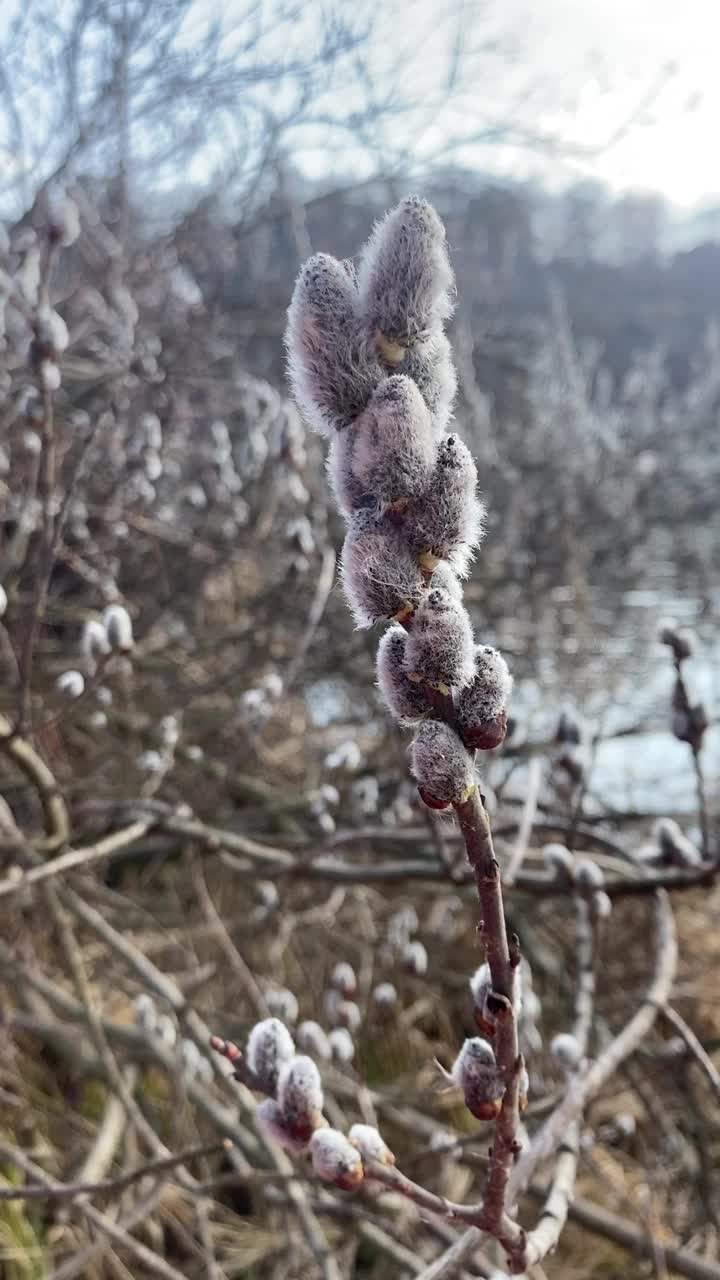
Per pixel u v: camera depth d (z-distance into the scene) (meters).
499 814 3.95
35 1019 3.87
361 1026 4.23
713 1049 3.77
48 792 3.37
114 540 4.61
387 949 4.34
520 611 6.76
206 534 5.75
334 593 4.78
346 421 0.96
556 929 4.82
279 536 5.57
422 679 0.99
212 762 4.93
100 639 2.66
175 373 6.09
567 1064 2.23
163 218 7.69
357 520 0.96
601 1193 3.65
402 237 0.93
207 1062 3.38
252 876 4.08
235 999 4.43
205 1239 2.86
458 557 0.98
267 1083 1.43
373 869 3.52
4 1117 3.62
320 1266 2.55
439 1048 4.40
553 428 8.59
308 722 6.14
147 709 5.43
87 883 4.01
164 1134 3.79
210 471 6.04
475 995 1.29
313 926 4.71
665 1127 3.53
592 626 6.64
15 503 4.31
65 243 2.71
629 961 4.81
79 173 6.37
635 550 8.52
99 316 5.44
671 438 9.91
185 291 6.27
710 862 2.87
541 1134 1.98
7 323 4.53
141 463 4.57
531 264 12.52
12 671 4.66
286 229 8.20
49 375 2.71
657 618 7.57
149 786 3.78
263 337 8.66
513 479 7.39
